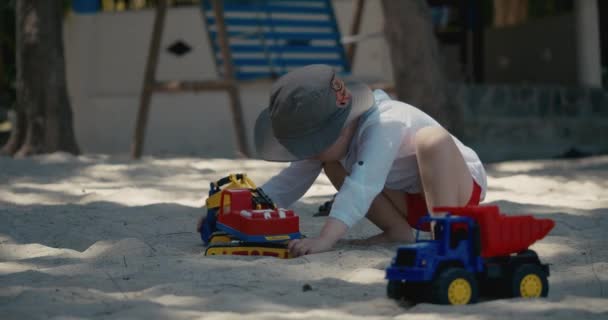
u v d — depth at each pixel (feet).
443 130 12.59
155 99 41.32
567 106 46.93
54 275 11.69
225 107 40.88
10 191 22.71
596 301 9.74
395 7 34.12
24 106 34.91
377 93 14.15
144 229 16.33
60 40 35.37
